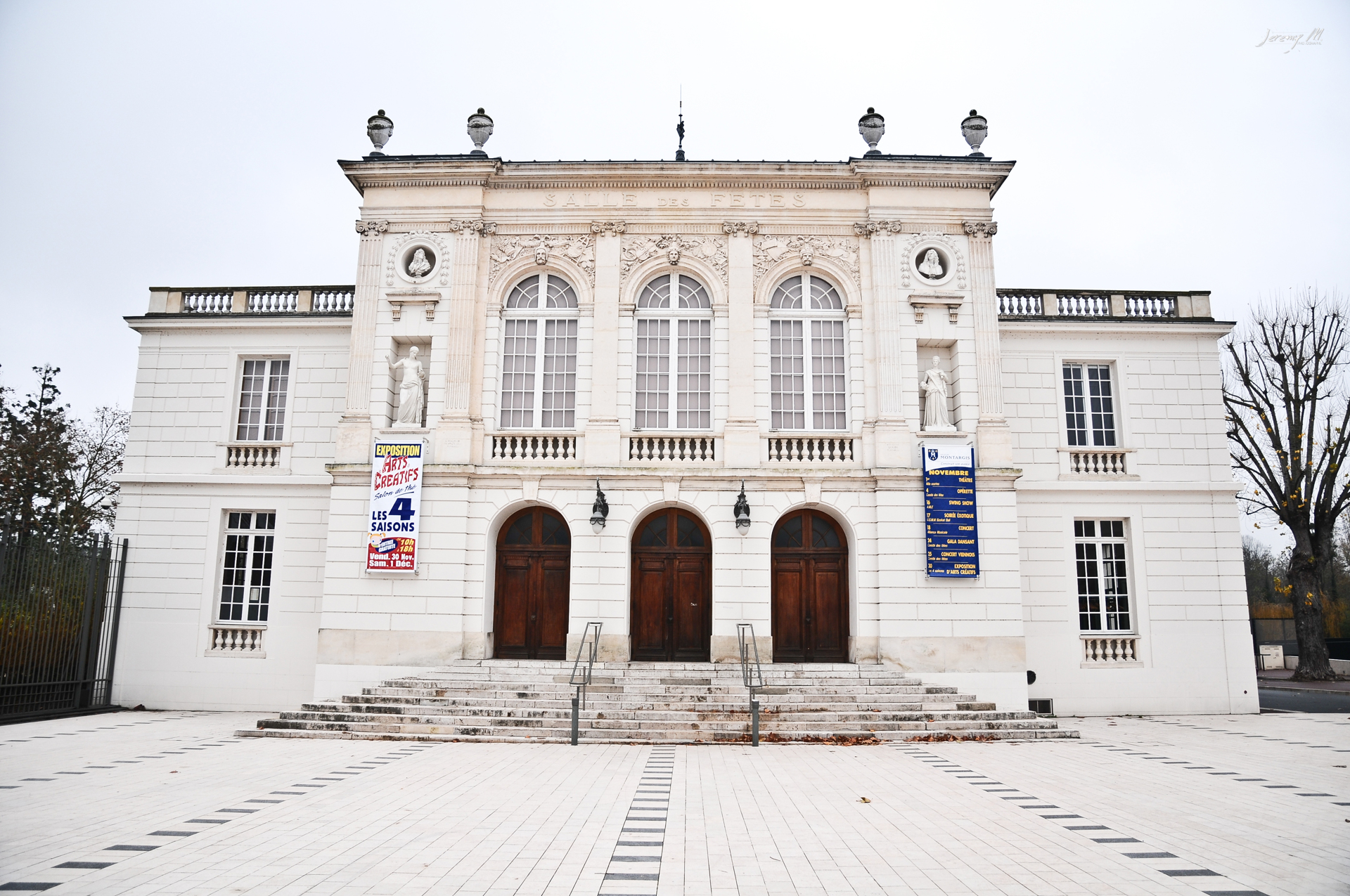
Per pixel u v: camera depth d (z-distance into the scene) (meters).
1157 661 22.22
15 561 19.48
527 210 22.09
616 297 21.62
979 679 19.80
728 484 20.61
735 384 21.17
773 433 21.06
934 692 18.67
